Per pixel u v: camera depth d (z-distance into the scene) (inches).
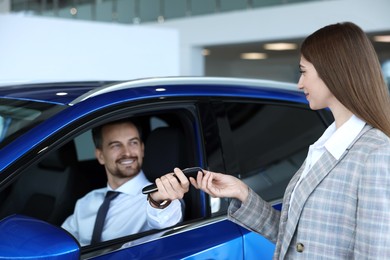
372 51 45.4
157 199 52.3
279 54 760.3
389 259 41.3
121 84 67.7
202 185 52.9
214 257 64.5
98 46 370.0
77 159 93.5
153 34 408.2
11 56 320.2
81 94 65.9
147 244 61.8
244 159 76.6
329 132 48.1
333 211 44.4
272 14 536.1
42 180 89.9
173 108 69.4
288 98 86.3
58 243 46.7
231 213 55.9
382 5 464.4
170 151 76.0
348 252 44.3
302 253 46.1
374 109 44.0
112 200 77.0
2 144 55.4
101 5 652.1
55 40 343.9
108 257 58.1
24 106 63.8
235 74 909.2
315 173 45.8
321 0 503.2
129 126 77.7
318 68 45.8
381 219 41.3
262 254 70.0
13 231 47.4
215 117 73.7
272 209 56.6
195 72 613.6
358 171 43.1
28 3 694.5
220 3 578.2
